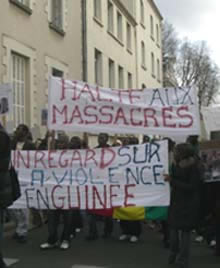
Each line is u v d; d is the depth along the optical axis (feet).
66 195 26.78
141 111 26.45
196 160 23.27
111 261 24.79
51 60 53.21
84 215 35.81
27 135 31.58
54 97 27.17
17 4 45.44
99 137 30.35
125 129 26.58
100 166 26.48
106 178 26.35
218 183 25.58
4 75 43.11
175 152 23.02
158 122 26.27
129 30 98.99
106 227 31.60
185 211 22.31
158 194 25.70
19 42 45.98
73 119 27.04
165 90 26.55
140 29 109.81
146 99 26.71
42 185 27.04
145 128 26.40
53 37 54.13
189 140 28.45
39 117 49.78
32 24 48.83
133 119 26.53
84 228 35.35
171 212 22.80
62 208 26.84
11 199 21.74
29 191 27.12
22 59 47.62
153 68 126.21
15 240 30.07
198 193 22.57
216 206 25.57
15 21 45.39
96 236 30.94
